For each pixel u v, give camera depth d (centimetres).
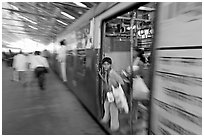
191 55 125
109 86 289
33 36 2381
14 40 2678
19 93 582
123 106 281
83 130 306
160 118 158
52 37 1470
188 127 128
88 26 378
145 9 395
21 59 739
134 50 330
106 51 351
